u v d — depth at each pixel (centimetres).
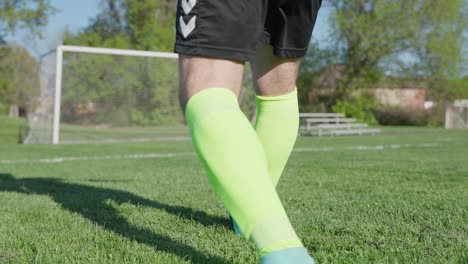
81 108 1867
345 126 2173
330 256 186
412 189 412
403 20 3088
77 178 550
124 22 3641
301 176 540
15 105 3158
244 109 1856
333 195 377
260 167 130
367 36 3066
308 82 3256
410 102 3525
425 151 1031
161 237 224
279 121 202
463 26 3175
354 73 3183
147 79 2000
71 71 1836
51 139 1512
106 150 1132
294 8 162
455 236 221
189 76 140
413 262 177
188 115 137
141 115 1994
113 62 1916
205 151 131
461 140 1558
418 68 3206
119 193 398
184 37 138
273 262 122
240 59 140
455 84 3306
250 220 126
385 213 286
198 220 268
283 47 171
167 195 383
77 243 212
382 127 3138
